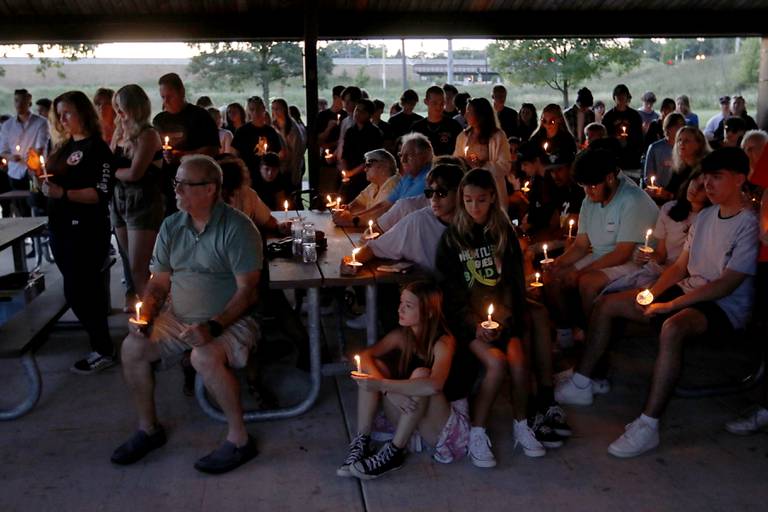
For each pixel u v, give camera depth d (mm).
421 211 4012
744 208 3744
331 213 5625
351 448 3434
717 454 3525
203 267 3617
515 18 9289
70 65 15258
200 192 3467
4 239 4668
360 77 18922
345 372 4023
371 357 3494
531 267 4625
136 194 4969
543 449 3518
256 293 3648
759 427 3686
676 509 3090
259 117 8344
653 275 4289
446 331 3418
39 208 7645
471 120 5969
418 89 19047
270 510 3127
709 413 3943
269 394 4066
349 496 3219
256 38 8797
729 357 4703
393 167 5430
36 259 7617
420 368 3320
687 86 17172
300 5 8695
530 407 3738
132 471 3451
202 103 9938
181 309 3682
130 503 3191
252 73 13328
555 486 3270
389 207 5059
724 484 3270
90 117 4430
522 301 3666
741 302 3730
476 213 3584
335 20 9008
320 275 3855
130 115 4816
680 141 5238
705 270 3871
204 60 13211
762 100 10344
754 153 5242
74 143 4426
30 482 3363
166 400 4199
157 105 14773
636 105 16641
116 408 4121
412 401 3279
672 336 3486
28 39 8508
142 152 4828
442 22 9172
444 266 3711
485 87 16375
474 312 3645
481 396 3447
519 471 3395
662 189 5691
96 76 15383
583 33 9430
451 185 3865
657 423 3529
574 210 5629
